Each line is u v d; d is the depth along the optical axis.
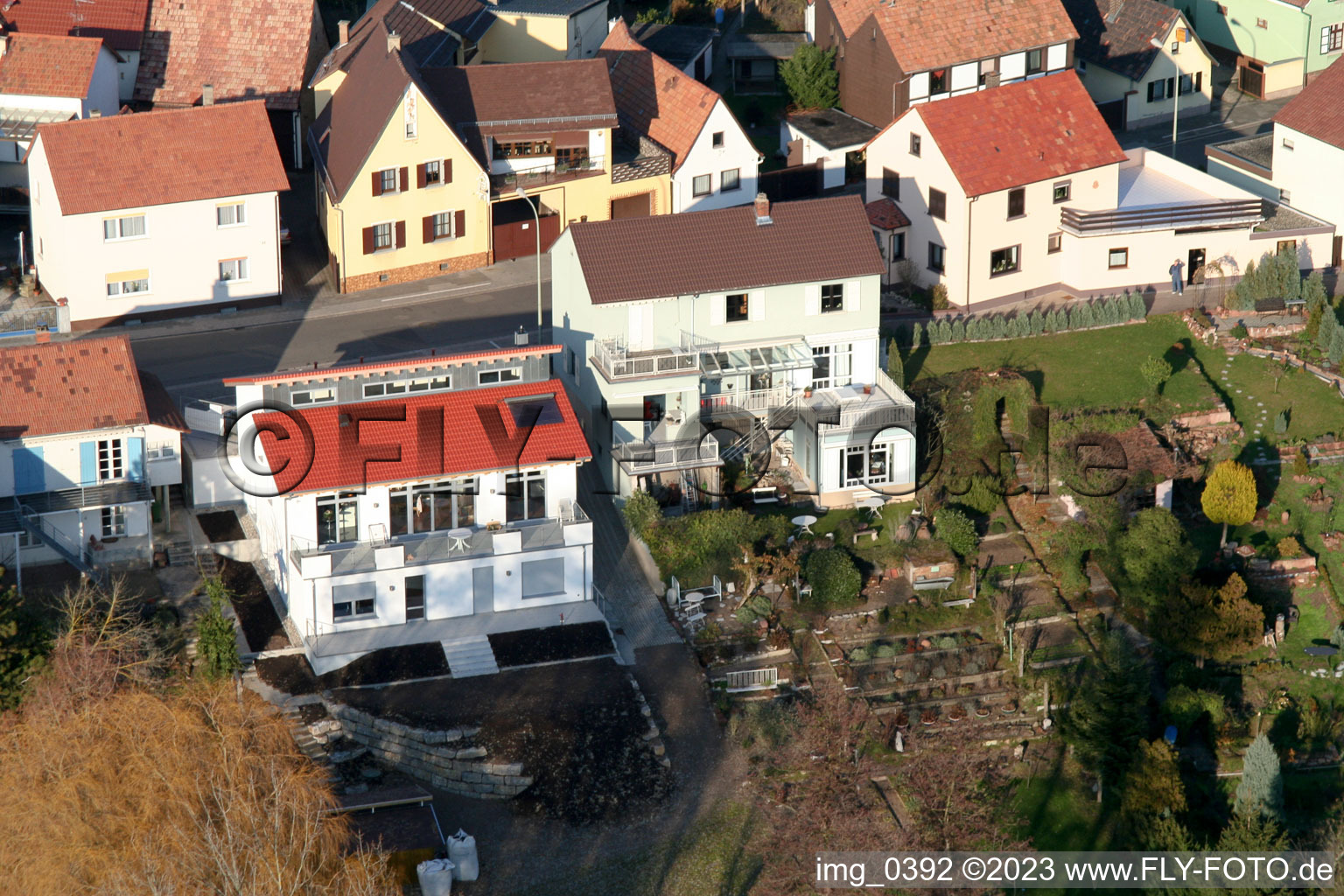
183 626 179.00
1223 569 195.12
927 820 166.75
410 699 173.75
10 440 181.75
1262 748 165.12
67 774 154.12
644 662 182.12
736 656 183.50
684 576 192.12
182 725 156.75
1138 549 189.62
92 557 185.75
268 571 189.75
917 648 185.50
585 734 171.75
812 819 166.12
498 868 160.25
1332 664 186.00
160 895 141.75
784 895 158.75
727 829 165.00
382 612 182.50
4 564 180.88
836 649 185.00
